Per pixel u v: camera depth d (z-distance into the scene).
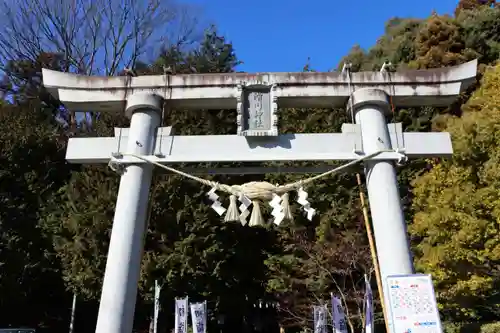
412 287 5.24
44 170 18.45
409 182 15.24
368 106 6.85
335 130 16.12
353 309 13.97
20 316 17.28
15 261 15.95
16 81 23.17
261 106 6.94
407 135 6.77
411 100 7.13
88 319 18.58
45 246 16.89
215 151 6.64
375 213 6.27
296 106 7.35
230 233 16.39
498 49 18.97
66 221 15.56
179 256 14.86
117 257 6.04
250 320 17.77
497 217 10.55
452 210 11.48
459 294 11.72
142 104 6.90
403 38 21.34
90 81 7.21
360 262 13.42
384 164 6.45
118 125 17.73
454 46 19.41
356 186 14.98
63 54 23.52
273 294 16.27
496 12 20.06
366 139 6.66
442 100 7.16
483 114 11.76
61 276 16.94
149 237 15.30
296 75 7.09
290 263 15.06
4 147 17.72
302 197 6.41
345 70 7.12
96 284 14.72
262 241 17.19
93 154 6.87
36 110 21.22
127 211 6.30
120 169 6.63
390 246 5.97
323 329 12.20
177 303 12.28
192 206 15.62
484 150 11.23
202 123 18.02
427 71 7.11
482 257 10.78
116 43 24.03
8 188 17.47
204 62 23.08
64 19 23.17
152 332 16.11
